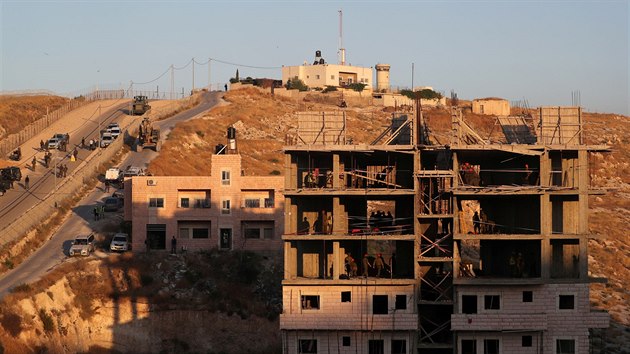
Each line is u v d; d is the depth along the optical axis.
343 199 155.75
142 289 195.00
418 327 150.38
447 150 152.88
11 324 176.00
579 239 148.88
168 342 189.75
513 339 148.88
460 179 153.38
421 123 161.62
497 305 148.88
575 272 151.25
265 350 191.38
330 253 156.00
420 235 151.38
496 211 161.50
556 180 153.62
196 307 192.88
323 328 148.88
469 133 158.75
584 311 148.25
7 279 196.25
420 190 152.25
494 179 161.38
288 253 152.12
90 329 187.38
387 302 150.38
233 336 192.25
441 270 156.38
